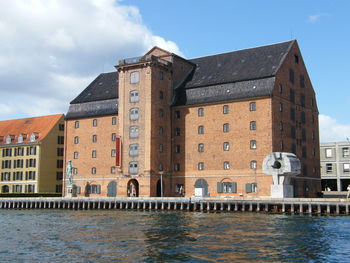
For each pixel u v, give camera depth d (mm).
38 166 95750
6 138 101938
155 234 35406
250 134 67875
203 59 82188
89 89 88125
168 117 75812
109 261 25688
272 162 58688
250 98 68062
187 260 25641
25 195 87188
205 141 72000
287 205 53719
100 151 80938
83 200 69188
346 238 32719
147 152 72250
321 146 100625
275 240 31875
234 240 31953
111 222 45469
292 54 74375
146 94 73500
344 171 97938
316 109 81438
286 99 70938
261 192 65875
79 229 39719
